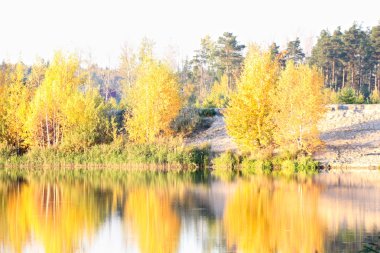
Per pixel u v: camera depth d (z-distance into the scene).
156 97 56.50
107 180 44.72
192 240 24.33
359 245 22.69
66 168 55.41
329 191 36.44
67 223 28.20
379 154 50.38
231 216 29.09
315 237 24.14
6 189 40.16
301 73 51.66
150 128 56.56
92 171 52.06
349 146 52.31
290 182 41.22
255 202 33.00
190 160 52.69
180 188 39.31
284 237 24.34
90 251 22.97
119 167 54.75
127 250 23.00
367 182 40.41
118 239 24.75
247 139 51.62
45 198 36.00
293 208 30.81
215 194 36.25
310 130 50.25
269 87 51.88
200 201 33.78
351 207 30.70
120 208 32.03
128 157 54.50
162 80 57.06
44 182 44.03
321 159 50.66
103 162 55.44
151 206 32.41
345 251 21.84
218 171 49.97
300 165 49.16
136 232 26.00
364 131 54.88
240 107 51.75
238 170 50.44
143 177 46.31
